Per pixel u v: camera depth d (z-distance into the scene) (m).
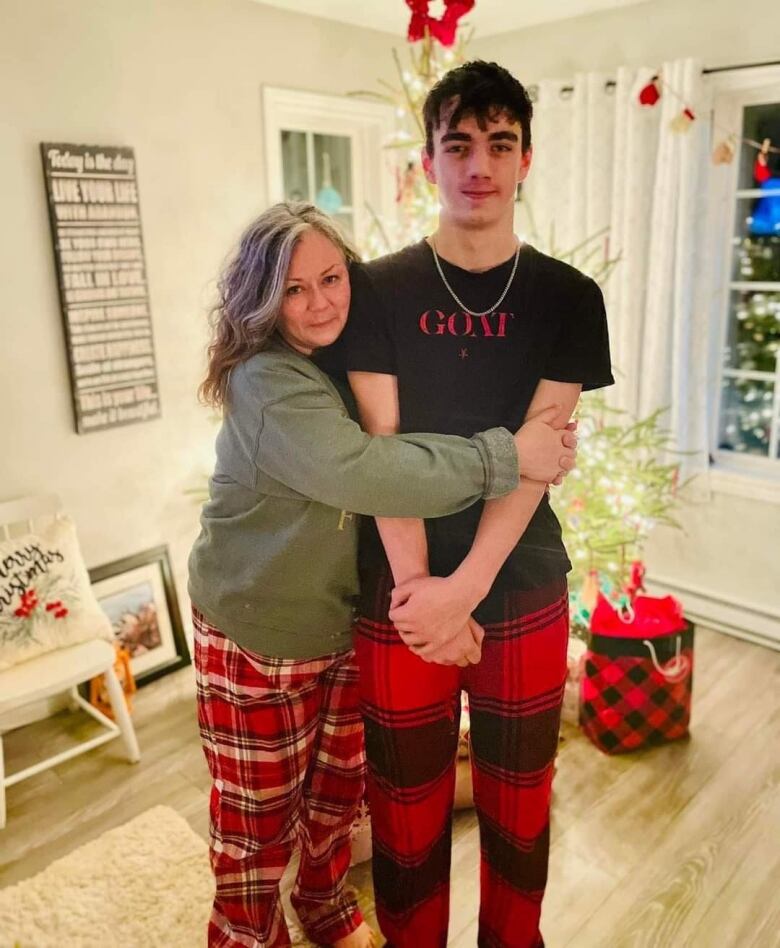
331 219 1.29
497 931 1.49
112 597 2.77
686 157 2.82
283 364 1.23
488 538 1.22
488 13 3.04
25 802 2.27
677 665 2.33
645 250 3.05
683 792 2.22
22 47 2.31
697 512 3.19
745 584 3.12
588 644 2.40
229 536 1.35
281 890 1.92
